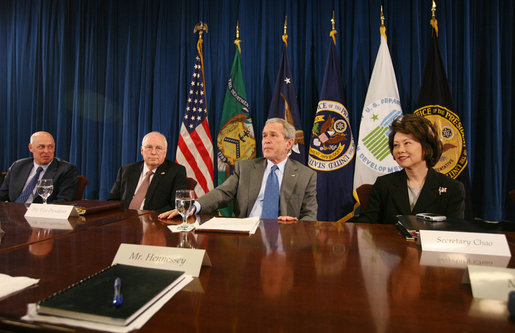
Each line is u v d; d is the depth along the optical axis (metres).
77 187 2.58
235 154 3.17
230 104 3.21
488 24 2.91
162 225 1.21
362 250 0.90
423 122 1.67
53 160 2.57
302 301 0.56
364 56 3.18
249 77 3.40
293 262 0.78
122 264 0.67
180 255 0.71
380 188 1.73
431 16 3.07
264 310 0.52
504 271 0.62
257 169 2.01
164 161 2.38
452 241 0.92
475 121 2.98
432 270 0.73
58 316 0.47
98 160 3.76
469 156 2.87
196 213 1.57
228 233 1.10
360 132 2.89
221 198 1.82
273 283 0.64
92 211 1.43
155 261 0.71
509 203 2.89
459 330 0.46
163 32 3.58
